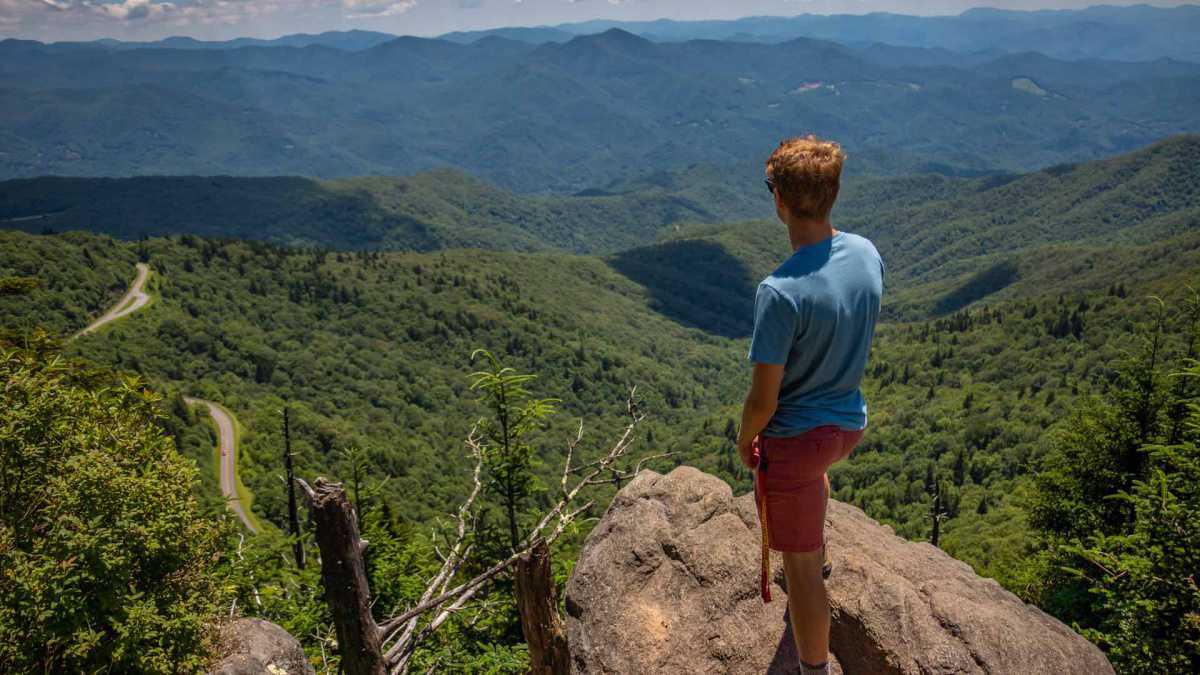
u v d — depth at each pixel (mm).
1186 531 8508
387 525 12820
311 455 110562
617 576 4527
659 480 5109
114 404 5879
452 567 6355
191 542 5180
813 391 3023
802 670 3521
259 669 5164
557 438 123938
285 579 9516
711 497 4895
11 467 4824
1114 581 9234
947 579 4645
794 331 2850
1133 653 8195
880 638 3943
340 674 6238
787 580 3381
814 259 2910
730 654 4031
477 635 7613
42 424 5023
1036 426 129250
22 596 4242
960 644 3918
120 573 4574
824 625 3375
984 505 96875
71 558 4449
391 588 9992
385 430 153250
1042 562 14758
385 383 197750
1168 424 14438
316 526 3729
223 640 5281
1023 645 3961
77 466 4836
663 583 4457
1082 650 4203
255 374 186750
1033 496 17156
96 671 4406
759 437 3232
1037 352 173000
